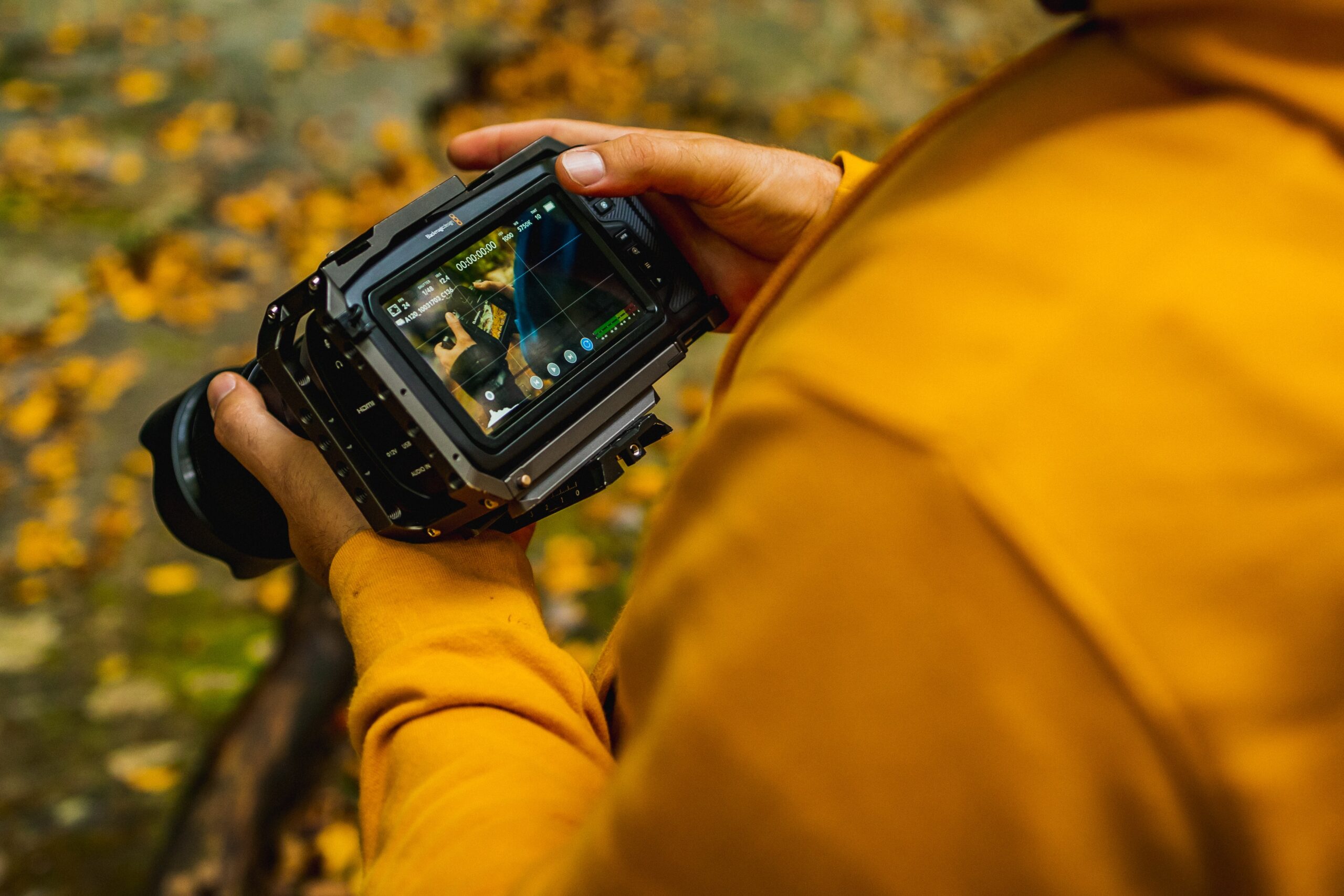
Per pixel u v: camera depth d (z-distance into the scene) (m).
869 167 0.90
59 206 3.00
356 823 1.82
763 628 0.35
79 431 2.50
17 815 1.83
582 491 0.84
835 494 0.34
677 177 0.84
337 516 0.80
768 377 0.36
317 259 3.04
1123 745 0.32
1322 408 0.31
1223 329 0.31
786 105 3.81
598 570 2.29
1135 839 0.34
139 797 1.88
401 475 0.77
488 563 0.75
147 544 2.30
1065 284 0.32
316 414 0.79
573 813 0.53
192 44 3.59
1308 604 0.32
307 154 3.32
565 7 4.09
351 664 1.74
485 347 0.80
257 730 1.70
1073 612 0.31
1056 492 0.32
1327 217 0.31
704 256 0.92
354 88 3.54
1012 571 0.32
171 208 3.07
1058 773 0.33
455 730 0.59
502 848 0.49
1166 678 0.32
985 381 0.32
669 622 0.39
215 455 0.94
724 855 0.37
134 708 2.02
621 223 0.88
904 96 4.00
